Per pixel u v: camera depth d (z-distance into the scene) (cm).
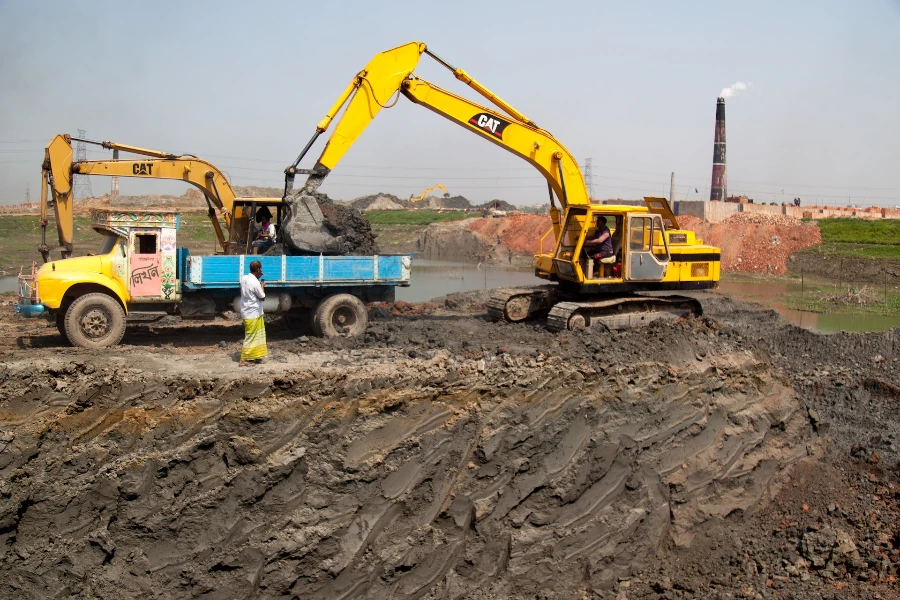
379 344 1169
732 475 1171
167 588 845
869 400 1505
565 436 1052
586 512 1052
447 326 1367
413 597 954
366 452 934
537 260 1509
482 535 988
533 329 1354
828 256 4078
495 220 5772
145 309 1186
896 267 3728
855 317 2703
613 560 1057
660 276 1395
